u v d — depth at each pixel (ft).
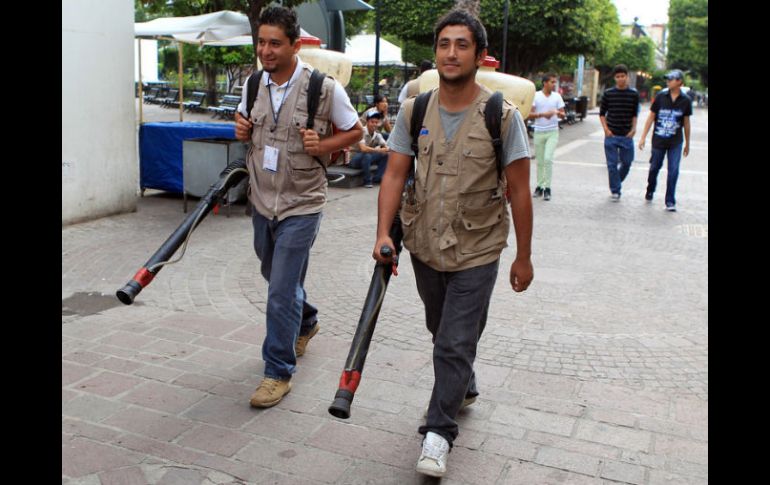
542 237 25.55
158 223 25.17
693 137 73.92
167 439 10.63
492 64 14.34
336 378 12.94
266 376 11.96
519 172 9.28
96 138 24.90
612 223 28.43
